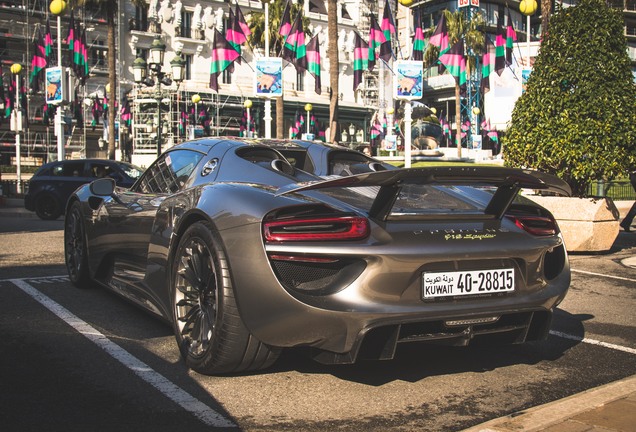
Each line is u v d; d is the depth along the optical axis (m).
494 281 2.88
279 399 2.74
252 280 2.66
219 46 25.19
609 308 4.84
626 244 9.29
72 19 27.70
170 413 2.56
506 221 3.04
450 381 3.03
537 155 8.32
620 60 8.13
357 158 3.89
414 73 15.85
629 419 2.44
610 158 8.03
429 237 2.73
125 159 47.28
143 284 3.84
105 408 2.59
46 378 2.94
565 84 8.27
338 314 2.55
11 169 41.62
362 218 2.67
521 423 2.40
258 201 2.80
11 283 5.31
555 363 3.36
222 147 3.70
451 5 67.56
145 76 19.89
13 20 48.66
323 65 62.50
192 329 3.12
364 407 2.67
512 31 26.12
